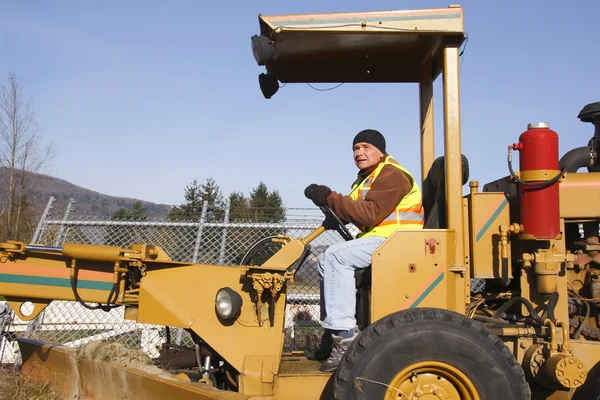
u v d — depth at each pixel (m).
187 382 3.30
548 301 3.40
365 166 3.79
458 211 3.34
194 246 6.05
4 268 3.79
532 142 3.29
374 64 4.25
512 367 2.90
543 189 3.27
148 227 6.10
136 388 3.55
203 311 3.46
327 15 3.32
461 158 3.37
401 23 3.32
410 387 2.95
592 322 3.68
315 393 3.27
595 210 3.52
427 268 3.26
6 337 5.55
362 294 3.62
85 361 3.89
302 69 4.31
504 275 3.29
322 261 3.44
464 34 3.32
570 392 3.32
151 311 3.49
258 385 3.28
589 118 4.13
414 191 3.62
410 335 2.90
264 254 5.93
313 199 3.61
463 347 2.88
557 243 3.47
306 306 5.85
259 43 3.31
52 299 3.75
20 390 4.13
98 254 3.54
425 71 4.21
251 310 3.44
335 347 3.33
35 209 16.98
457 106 3.38
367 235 3.55
